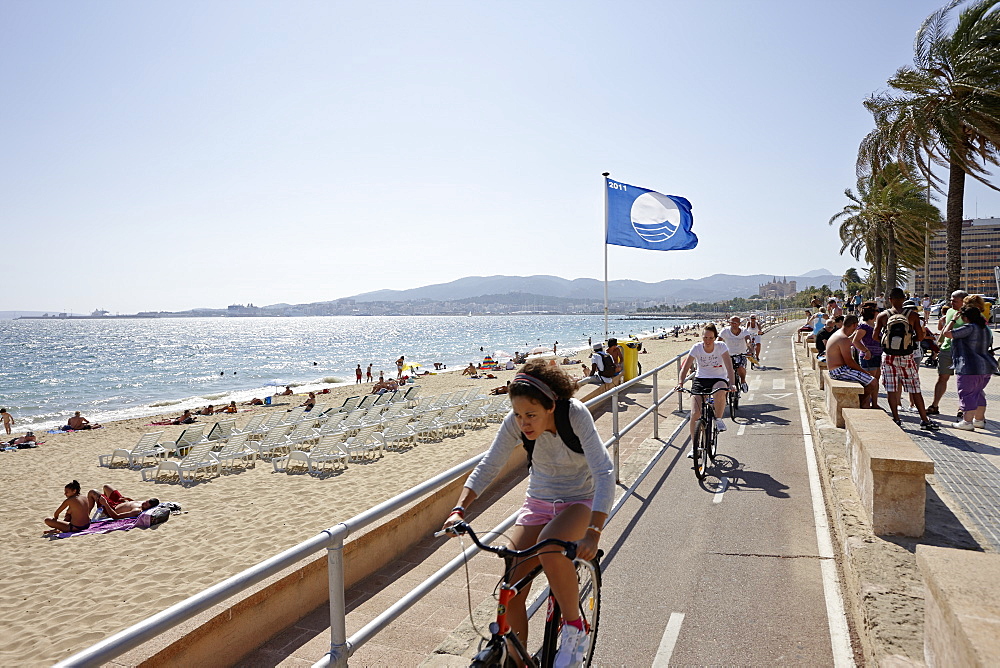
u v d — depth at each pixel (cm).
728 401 1034
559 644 255
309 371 6550
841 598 401
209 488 1391
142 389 4959
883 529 386
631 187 1541
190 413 2938
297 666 496
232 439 1611
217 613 491
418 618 468
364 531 635
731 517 562
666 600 413
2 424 3158
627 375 1672
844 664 330
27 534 1109
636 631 377
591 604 301
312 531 1007
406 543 706
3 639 711
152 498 1266
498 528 341
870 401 788
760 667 333
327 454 1488
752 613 389
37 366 7569
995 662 144
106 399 4341
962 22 1928
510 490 846
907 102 2062
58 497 1418
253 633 525
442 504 777
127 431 2550
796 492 627
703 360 731
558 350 8006
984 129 1873
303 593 584
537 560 262
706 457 700
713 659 343
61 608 785
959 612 173
